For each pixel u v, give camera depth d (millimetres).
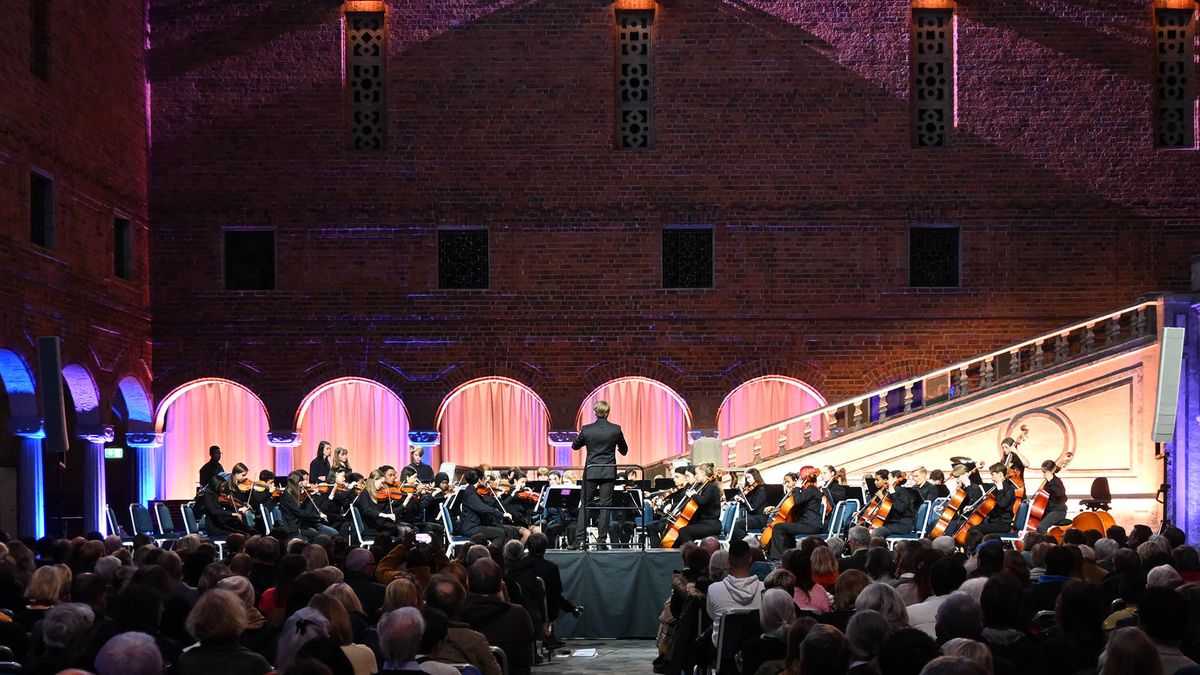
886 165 26438
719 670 9781
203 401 27359
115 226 24984
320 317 26312
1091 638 6703
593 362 26484
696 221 26422
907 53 26484
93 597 8680
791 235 26453
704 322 26469
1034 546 12242
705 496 18547
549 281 26484
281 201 26297
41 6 21438
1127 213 26312
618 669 14508
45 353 18984
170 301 26203
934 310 26328
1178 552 10430
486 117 26484
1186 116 26594
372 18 26703
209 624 6535
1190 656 6871
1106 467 24391
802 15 26609
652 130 26750
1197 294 24078
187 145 26250
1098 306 26281
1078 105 26406
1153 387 24297
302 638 6574
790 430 27156
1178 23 26625
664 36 26594
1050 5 26484
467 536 19562
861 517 20188
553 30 26562
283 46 26391
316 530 20188
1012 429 24562
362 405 27359
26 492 21297
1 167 19500
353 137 26609
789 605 8062
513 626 10102
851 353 26391
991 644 6781
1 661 7473
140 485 26016
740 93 26531
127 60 25156
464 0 26531
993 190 26422
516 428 27281
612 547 19375
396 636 6562
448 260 26547
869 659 6234
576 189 26469
